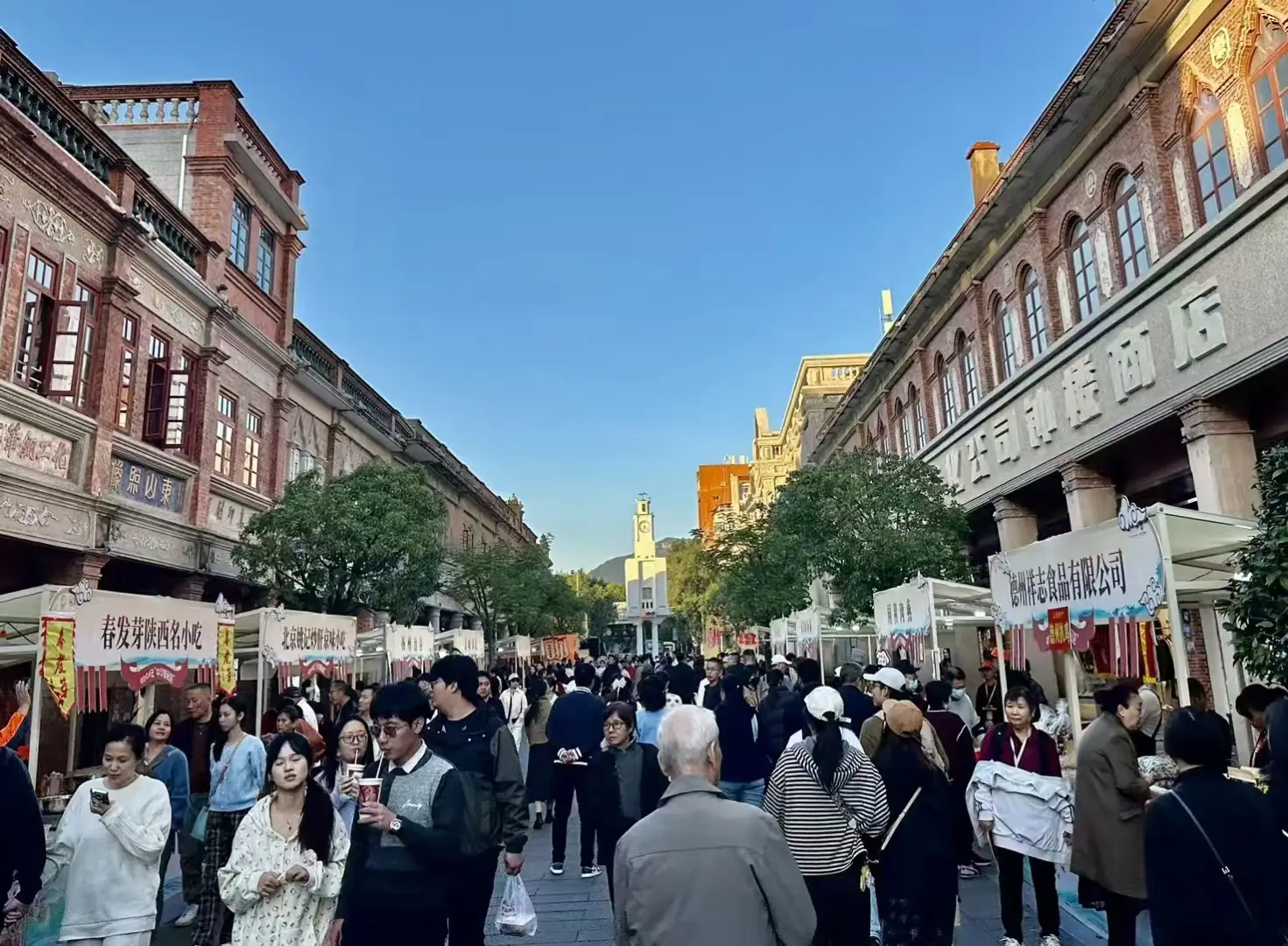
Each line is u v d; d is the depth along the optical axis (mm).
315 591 16484
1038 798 5812
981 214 19000
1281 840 3645
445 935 4277
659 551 115750
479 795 4801
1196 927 3410
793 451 52188
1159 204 13477
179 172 18594
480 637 24953
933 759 5562
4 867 4484
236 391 18641
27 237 12172
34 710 7297
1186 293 12773
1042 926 5922
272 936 3996
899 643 14383
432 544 17578
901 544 17875
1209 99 12570
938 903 5051
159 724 7117
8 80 12195
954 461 22453
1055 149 16312
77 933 5000
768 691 9594
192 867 7199
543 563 34781
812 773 4855
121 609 8312
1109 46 13734
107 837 5148
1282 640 5961
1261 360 11219
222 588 17984
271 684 14969
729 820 3094
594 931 6902
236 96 19594
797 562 20375
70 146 13547
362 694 10703
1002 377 19891
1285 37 11109
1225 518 6828
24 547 12273
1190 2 12594
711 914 2910
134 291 14305
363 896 4125
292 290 22000
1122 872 5137
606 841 6637
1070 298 16609
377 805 4066
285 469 21000
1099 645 10156
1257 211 11227
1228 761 3695
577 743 8203
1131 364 14195
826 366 48688
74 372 12633
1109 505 16094
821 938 4777
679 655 36875
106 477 13445
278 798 4238
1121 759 5293
